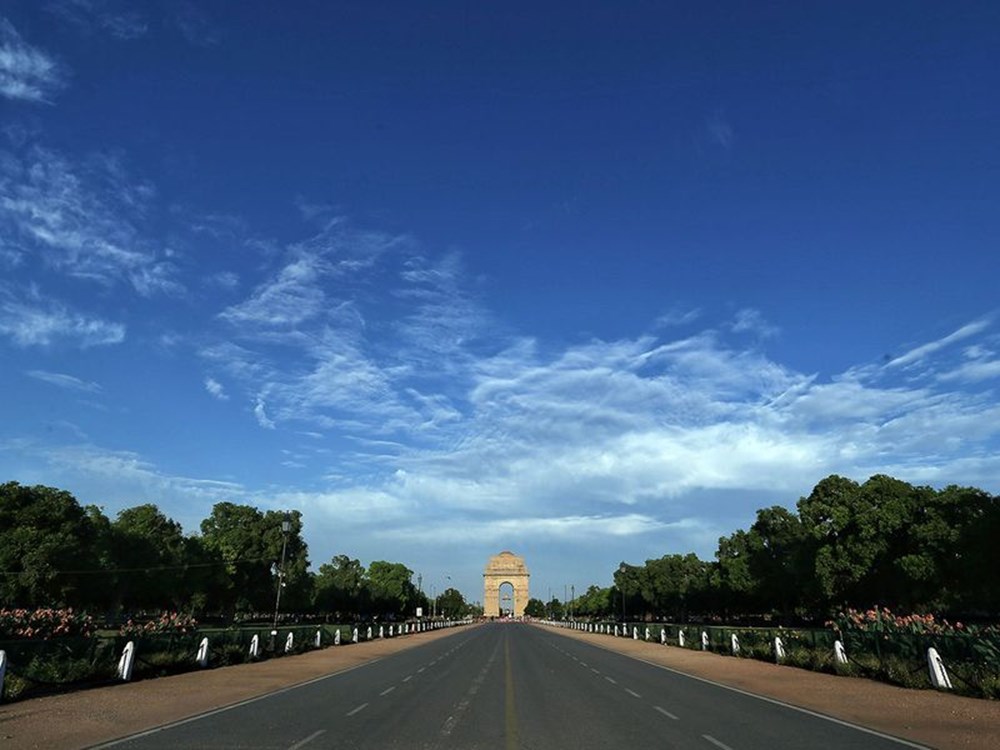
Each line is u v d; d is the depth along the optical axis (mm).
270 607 76562
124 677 21156
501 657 35781
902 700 17500
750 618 95375
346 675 25047
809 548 55406
